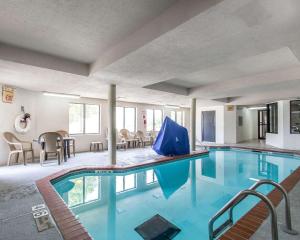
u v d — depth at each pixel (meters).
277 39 2.73
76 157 7.18
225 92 7.26
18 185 3.93
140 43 2.95
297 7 1.96
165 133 7.32
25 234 2.23
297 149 8.73
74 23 2.77
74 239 2.15
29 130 6.80
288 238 1.89
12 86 6.16
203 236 2.64
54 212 2.76
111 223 3.00
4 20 2.68
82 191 4.41
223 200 3.90
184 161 7.29
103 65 3.94
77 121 8.79
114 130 5.85
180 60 3.56
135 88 6.36
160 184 4.96
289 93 7.48
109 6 2.38
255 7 1.97
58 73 4.39
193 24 2.30
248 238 1.94
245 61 4.41
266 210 2.56
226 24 2.31
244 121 12.92
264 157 8.04
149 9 2.46
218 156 8.29
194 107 8.60
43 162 6.20
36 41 3.37
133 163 6.12
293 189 3.45
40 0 2.25
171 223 3.01
